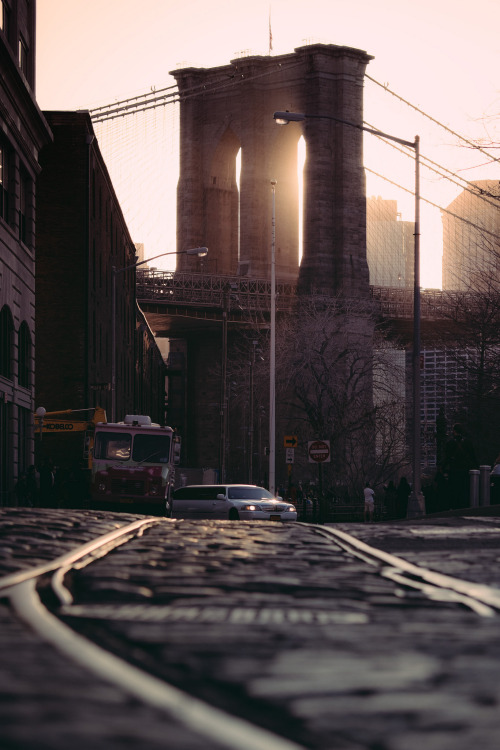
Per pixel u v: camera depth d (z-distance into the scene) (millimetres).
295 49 148750
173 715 2854
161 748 2463
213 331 147000
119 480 31969
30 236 39125
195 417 148875
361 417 63750
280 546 10508
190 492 34312
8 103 34312
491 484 27750
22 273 37375
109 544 10031
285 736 2727
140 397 90688
